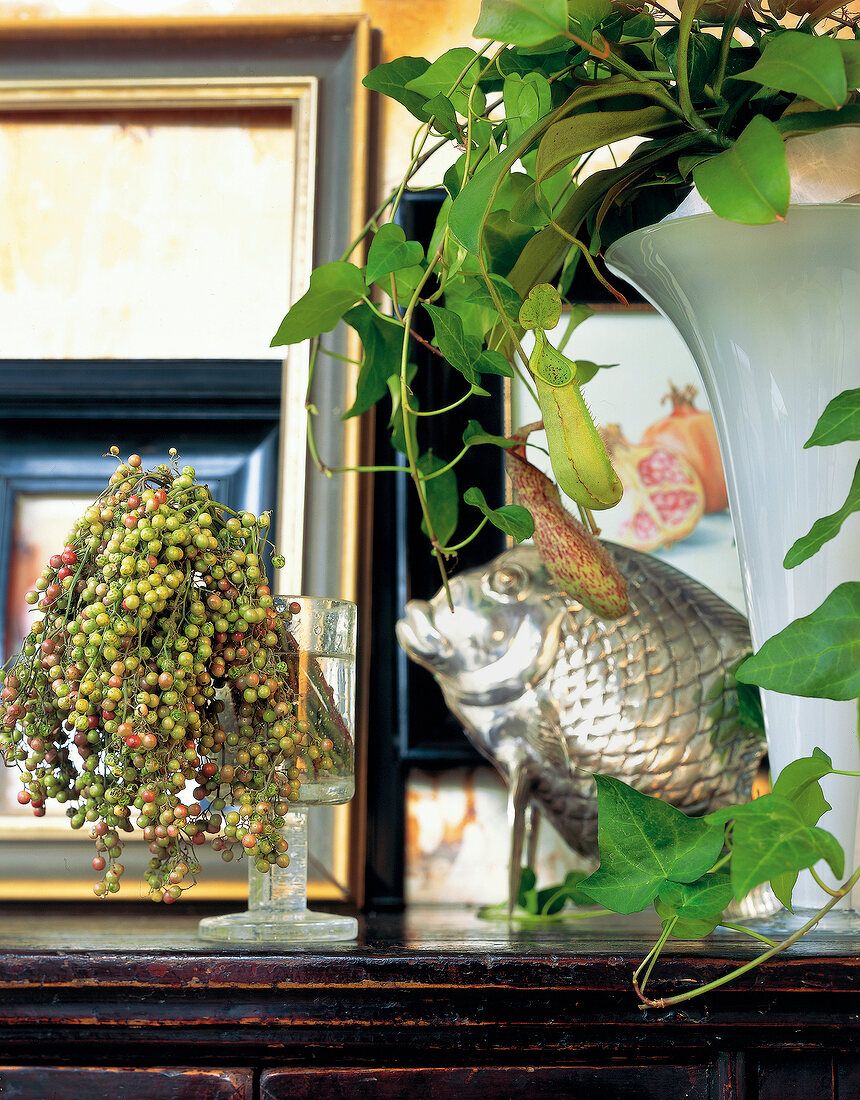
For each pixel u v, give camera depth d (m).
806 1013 0.44
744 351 0.54
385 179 0.89
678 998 0.43
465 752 0.80
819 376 0.53
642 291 0.60
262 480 0.84
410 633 0.69
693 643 0.69
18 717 0.52
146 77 0.89
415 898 0.81
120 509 0.52
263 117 0.89
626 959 0.44
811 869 0.42
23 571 0.84
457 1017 0.44
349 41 0.89
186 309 0.87
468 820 0.82
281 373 0.85
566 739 0.68
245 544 0.54
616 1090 0.44
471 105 0.54
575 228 0.58
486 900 0.81
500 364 0.53
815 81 0.42
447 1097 0.44
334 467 0.83
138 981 0.44
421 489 0.57
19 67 0.89
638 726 0.68
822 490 0.53
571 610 0.69
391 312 0.84
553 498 0.56
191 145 0.89
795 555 0.44
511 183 0.56
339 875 0.78
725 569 0.83
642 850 0.46
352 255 0.85
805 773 0.43
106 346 0.87
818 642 0.43
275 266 0.88
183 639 0.49
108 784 0.50
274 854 0.51
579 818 0.70
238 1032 0.45
